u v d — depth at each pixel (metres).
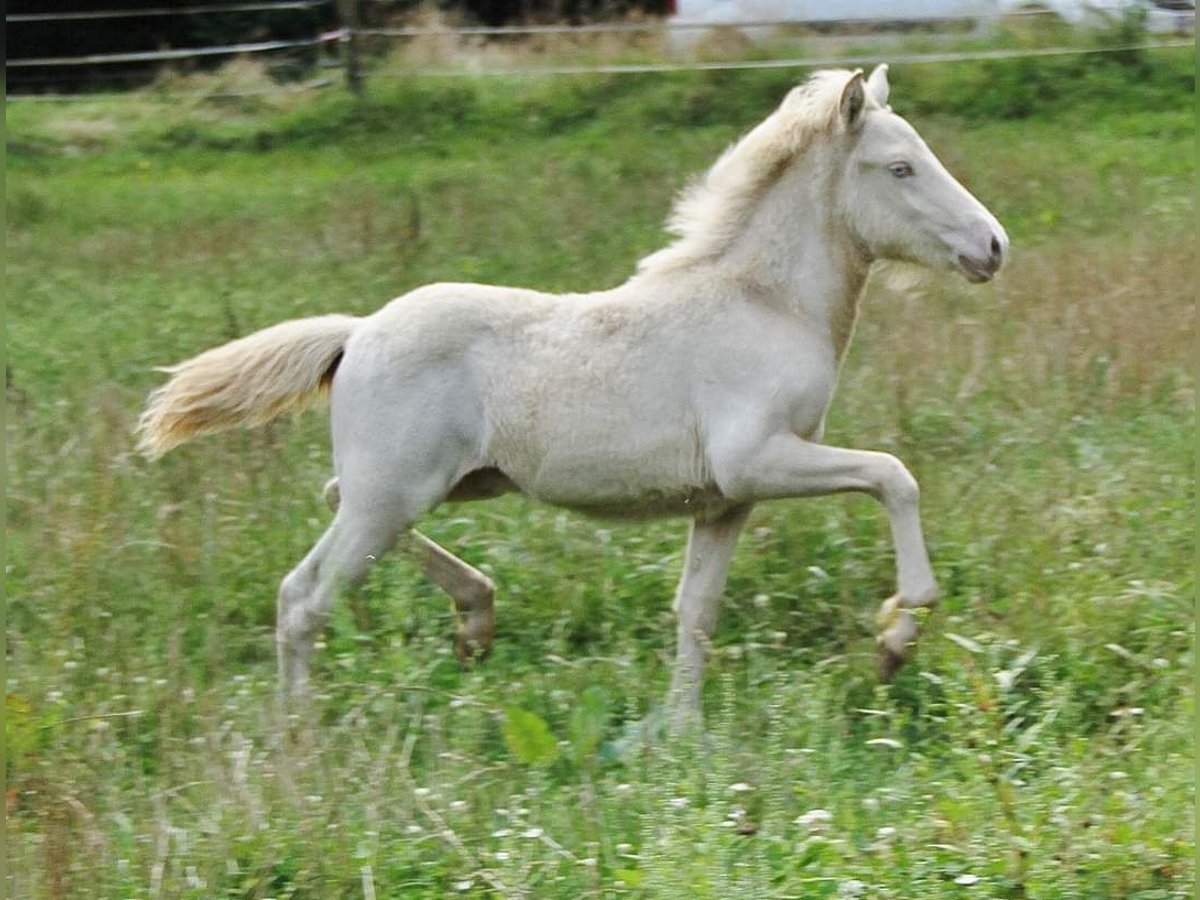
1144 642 10.17
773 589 11.41
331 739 8.90
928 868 7.79
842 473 10.10
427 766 9.11
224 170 28.55
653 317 10.28
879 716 9.66
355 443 10.32
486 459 10.40
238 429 13.17
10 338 17.62
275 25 33.94
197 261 21.36
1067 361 14.62
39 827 8.21
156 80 33.00
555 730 9.85
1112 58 28.67
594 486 10.31
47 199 25.86
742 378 10.18
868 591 11.30
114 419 13.86
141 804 8.45
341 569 10.36
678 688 9.75
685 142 27.12
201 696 9.60
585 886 7.77
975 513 11.91
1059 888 7.60
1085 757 8.58
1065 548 11.22
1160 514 11.62
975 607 10.57
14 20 33.31
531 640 11.17
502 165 26.94
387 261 19.75
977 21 30.69
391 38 31.86
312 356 10.53
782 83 28.94
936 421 13.75
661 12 33.78
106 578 11.28
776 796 8.30
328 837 8.05
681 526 12.56
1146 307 15.76
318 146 29.34
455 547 12.23
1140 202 21.66
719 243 10.52
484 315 10.34
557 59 31.20
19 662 10.15
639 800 8.43
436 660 10.45
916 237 10.46
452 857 8.07
